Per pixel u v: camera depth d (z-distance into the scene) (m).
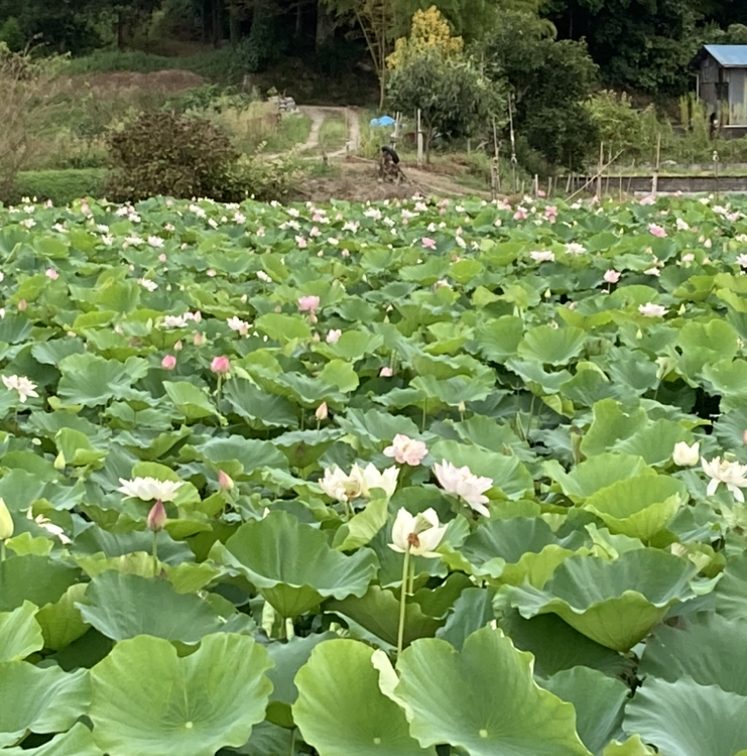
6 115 21.89
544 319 6.58
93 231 10.79
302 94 46.81
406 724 2.01
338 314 6.85
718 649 2.30
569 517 3.20
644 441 3.99
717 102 46.00
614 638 2.38
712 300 7.25
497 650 2.12
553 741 1.99
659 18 50.03
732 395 4.69
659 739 1.97
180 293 7.28
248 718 1.99
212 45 53.59
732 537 3.00
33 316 6.48
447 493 3.18
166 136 20.47
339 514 3.36
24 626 2.25
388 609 2.47
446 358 5.21
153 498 2.85
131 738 2.00
